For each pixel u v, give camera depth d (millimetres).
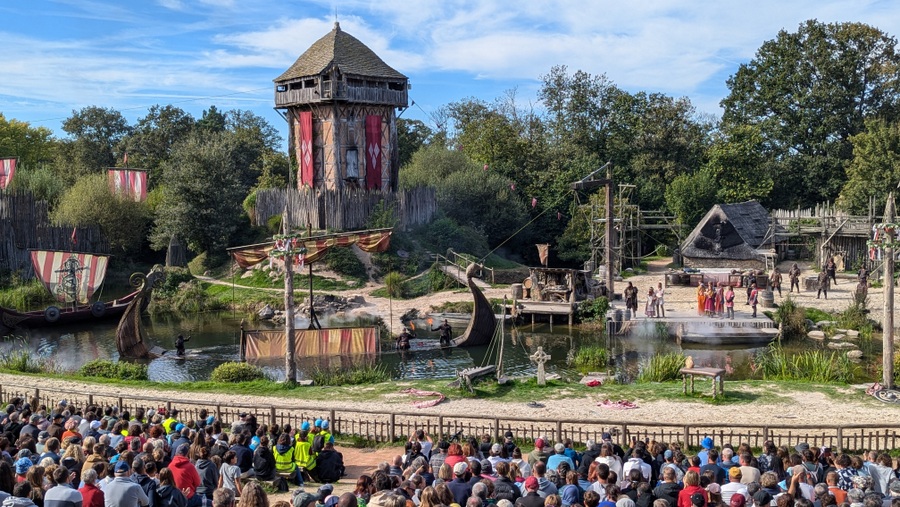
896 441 23016
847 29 89812
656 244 83500
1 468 11703
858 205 76000
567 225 81250
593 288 54156
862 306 46969
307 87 75312
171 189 75312
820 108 90938
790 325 45188
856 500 12375
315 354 41969
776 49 92812
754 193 83500
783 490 14109
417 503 13000
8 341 49000
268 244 39469
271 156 98562
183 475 14148
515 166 88688
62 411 20719
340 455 19141
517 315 52125
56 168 102250
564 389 30125
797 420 25219
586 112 95188
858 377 34344
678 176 86750
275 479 17469
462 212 80500
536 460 16828
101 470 13430
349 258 66812
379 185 77438
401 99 77688
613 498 12539
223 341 48531
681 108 91500
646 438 21391
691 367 29531
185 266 74375
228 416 26344
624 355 41844
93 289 56312
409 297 61688
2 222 67188
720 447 21344
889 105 89375
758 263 65938
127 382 32844
